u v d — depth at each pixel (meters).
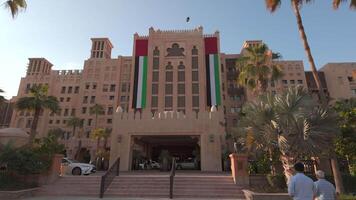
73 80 77.62
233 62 70.62
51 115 73.25
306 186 4.93
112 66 75.88
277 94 14.36
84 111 72.25
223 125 24.66
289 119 12.34
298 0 16.42
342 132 14.83
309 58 15.03
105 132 53.78
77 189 13.80
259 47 26.12
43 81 77.94
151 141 30.25
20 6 17.06
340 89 66.62
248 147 14.12
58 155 15.09
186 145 35.41
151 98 50.44
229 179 14.33
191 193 13.22
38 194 13.55
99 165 37.88
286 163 12.37
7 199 12.02
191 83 51.69
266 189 12.37
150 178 14.60
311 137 11.79
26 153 14.28
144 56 53.41
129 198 12.52
